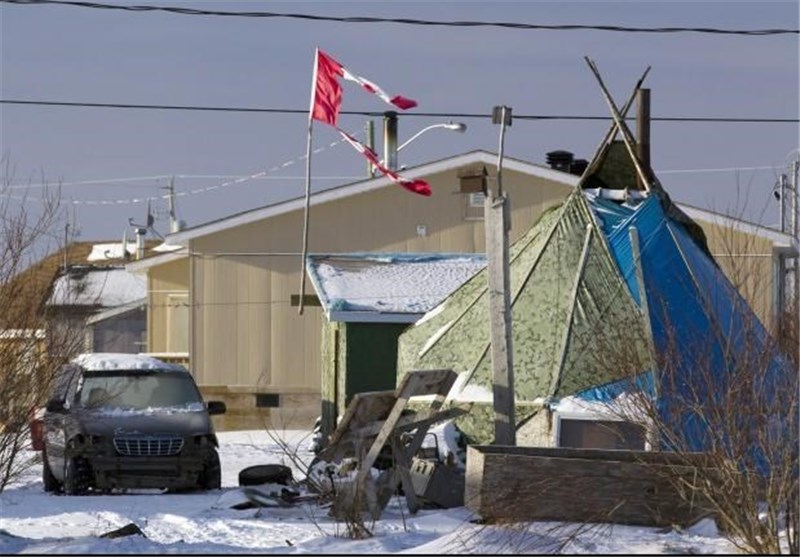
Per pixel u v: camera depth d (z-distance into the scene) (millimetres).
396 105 73250
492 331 42812
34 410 46750
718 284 48688
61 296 63906
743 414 32469
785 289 48531
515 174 108812
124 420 54719
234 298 109375
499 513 34312
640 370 40094
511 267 51906
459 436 46875
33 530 38875
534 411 46969
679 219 52219
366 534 35156
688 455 33688
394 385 69812
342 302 70250
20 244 48562
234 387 108750
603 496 34188
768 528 31078
